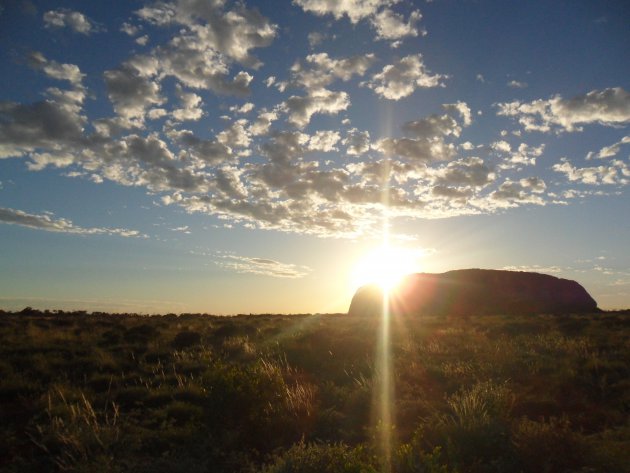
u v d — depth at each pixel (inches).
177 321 1700.3
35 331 1027.3
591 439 332.8
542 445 301.7
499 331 1177.4
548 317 1754.4
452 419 360.5
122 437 339.0
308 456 265.9
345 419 410.9
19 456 325.7
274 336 1071.0
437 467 245.4
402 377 576.4
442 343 882.1
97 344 917.8
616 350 776.9
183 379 571.8
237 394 392.5
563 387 536.1
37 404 448.5
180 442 350.6
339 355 782.5
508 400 429.7
